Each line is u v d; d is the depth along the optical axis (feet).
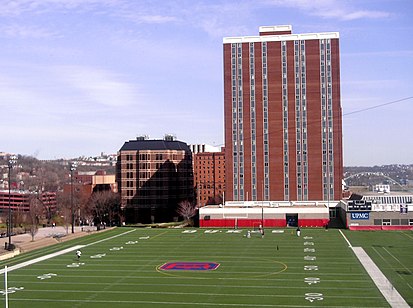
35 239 449.89
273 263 313.12
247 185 634.84
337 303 218.59
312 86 631.15
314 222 535.60
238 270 293.02
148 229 522.47
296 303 219.82
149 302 226.58
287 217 545.03
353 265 302.66
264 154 634.02
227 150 640.58
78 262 327.88
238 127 639.35
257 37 640.99
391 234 458.09
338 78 628.69
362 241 409.90
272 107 635.25
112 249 382.83
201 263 317.01
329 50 631.15
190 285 257.96
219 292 242.17
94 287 257.14
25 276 285.23
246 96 640.17
